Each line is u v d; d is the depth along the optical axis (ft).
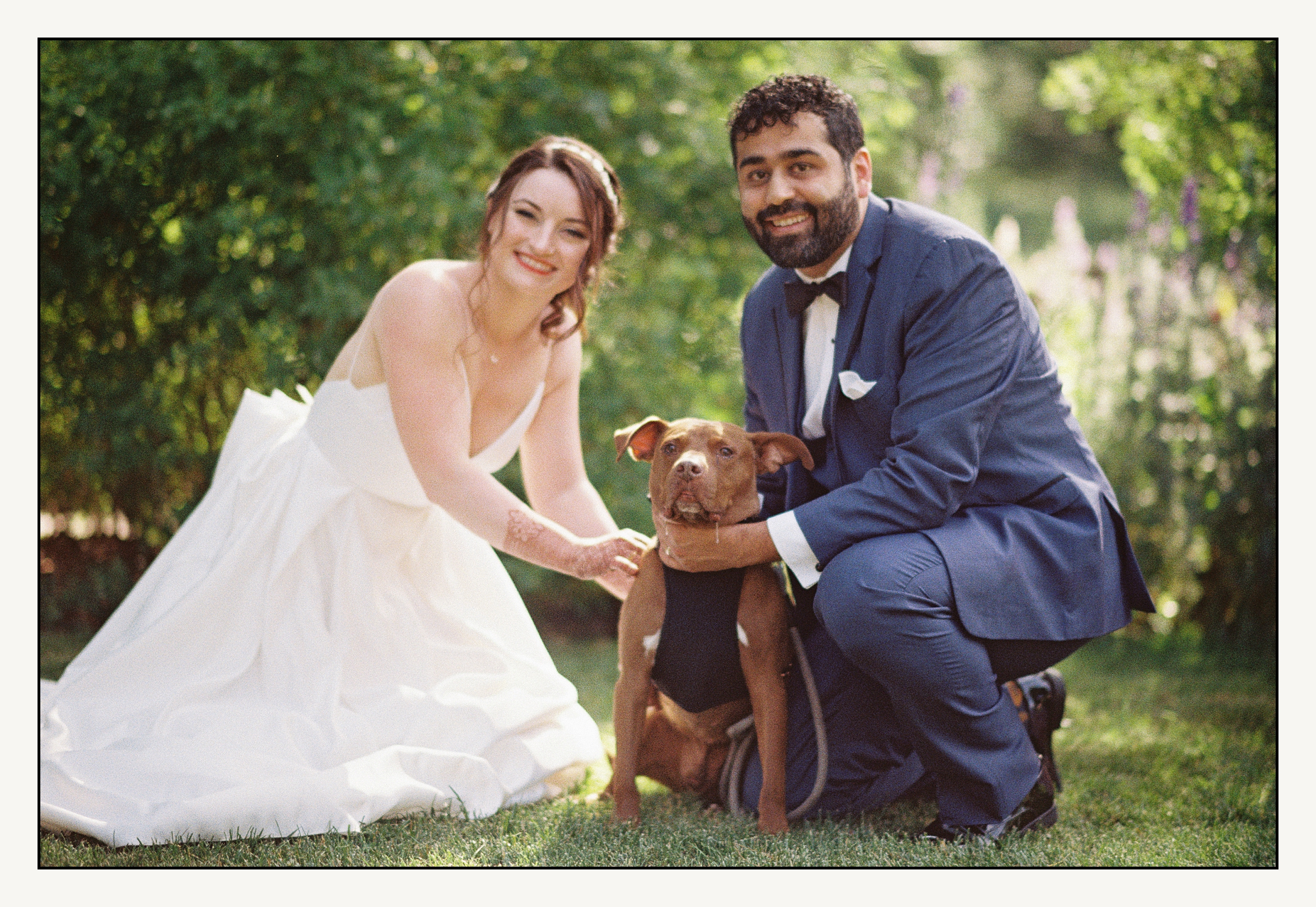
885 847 8.12
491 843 8.27
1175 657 15.74
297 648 9.58
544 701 9.93
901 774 9.07
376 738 9.25
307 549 9.79
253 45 15.17
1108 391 18.02
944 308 8.64
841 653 9.00
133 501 16.25
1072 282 19.17
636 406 16.85
